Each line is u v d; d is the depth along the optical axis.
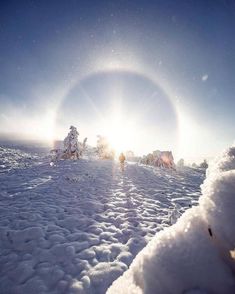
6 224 5.90
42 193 9.39
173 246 0.46
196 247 0.43
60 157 25.05
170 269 0.44
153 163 26.27
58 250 4.62
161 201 9.39
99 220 6.62
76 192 9.95
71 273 3.89
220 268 0.40
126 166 21.44
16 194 9.03
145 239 5.40
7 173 14.70
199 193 11.47
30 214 6.67
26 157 26.91
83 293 3.41
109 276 3.83
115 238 5.40
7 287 3.54
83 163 21.95
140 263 0.51
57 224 6.09
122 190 10.99
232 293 0.39
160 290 0.44
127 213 7.38
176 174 19.94
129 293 0.49
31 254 4.46
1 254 4.48
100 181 13.14
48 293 3.41
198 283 0.41
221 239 0.39
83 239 5.21
